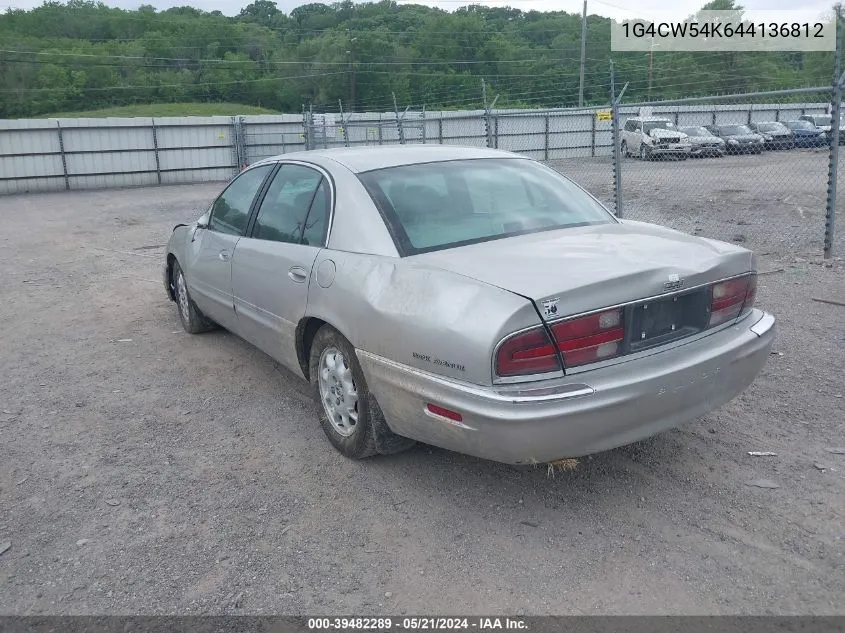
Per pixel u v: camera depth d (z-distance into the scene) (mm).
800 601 2721
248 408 4742
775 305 6547
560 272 3068
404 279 3318
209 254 5336
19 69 64688
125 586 2949
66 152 27641
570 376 2965
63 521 3441
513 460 2982
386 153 4344
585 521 3297
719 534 3154
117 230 15180
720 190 16375
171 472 3898
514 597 2809
